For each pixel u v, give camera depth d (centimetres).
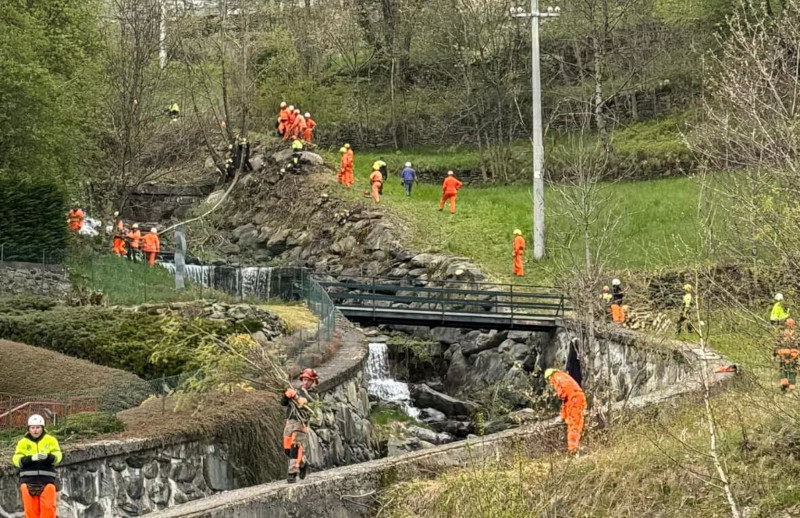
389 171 5928
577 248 4391
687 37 5803
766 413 1883
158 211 5850
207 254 5294
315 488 1848
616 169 5156
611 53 5903
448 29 5969
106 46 5084
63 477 1923
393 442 3216
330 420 2745
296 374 2708
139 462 2077
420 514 1819
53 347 2923
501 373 3997
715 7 5684
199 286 3838
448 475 1906
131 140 5075
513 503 1719
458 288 4478
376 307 3975
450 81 6444
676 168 5197
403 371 4219
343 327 3644
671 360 2805
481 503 1738
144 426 2189
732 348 2509
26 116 3953
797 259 1788
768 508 1600
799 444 1745
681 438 1852
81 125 4681
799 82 2244
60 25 4562
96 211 5372
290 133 5875
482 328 3872
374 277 4312
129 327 3000
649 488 1734
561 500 1727
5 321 3012
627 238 4338
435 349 4256
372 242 4953
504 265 4566
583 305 2570
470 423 3609
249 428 2325
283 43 6588
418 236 4884
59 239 3762
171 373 2769
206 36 6756
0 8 4050
